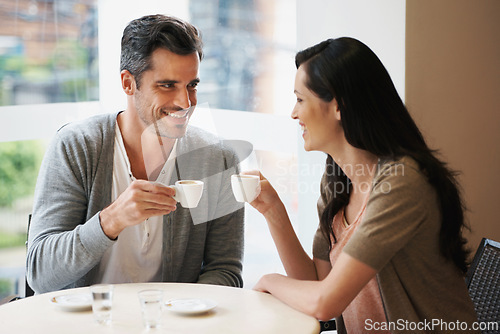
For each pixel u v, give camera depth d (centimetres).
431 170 156
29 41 287
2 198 300
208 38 316
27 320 145
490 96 274
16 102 287
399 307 157
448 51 255
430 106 252
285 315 151
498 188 281
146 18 192
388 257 151
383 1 249
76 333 136
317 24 280
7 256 302
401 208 151
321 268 191
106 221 175
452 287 162
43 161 205
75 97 300
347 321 181
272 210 187
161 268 205
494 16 271
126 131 202
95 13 300
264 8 312
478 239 275
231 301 162
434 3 248
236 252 210
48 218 195
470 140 268
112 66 305
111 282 200
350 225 174
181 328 140
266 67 314
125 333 136
